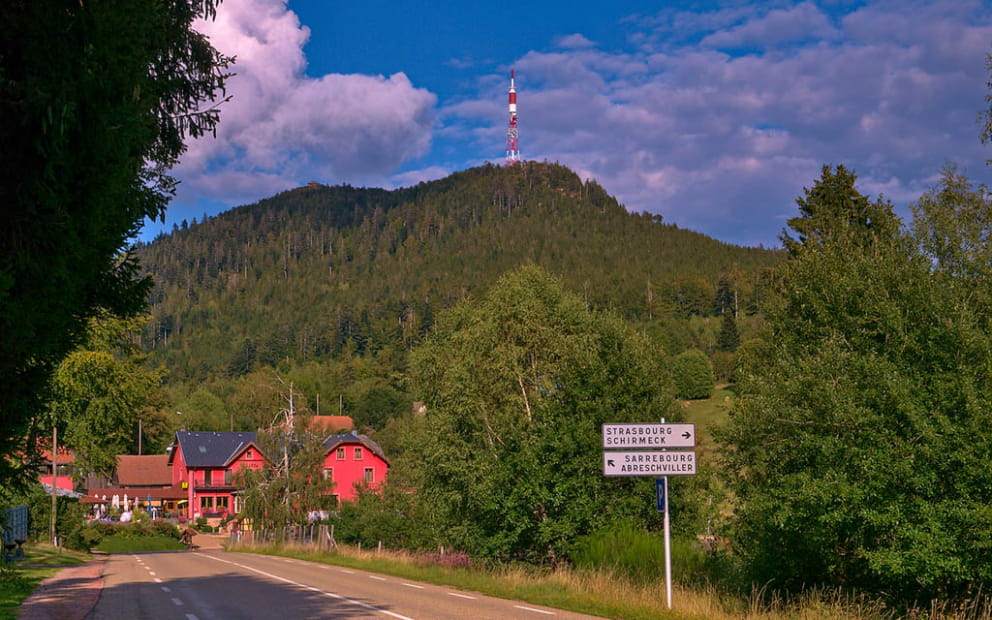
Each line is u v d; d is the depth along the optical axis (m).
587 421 24.55
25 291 6.98
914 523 13.34
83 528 60.53
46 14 6.32
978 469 12.79
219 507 89.50
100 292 9.38
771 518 15.00
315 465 51.66
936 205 15.94
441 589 20.03
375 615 14.12
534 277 32.41
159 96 10.12
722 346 161.75
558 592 17.95
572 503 24.50
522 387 29.44
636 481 24.56
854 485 13.66
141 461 100.81
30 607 15.54
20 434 8.58
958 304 14.30
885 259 15.89
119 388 42.34
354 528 48.12
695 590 17.34
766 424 15.40
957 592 14.29
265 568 29.75
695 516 24.02
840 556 15.37
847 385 14.38
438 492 31.89
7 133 6.32
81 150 6.85
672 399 25.80
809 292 16.92
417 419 36.62
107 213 7.71
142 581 22.89
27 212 6.63
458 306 36.94
